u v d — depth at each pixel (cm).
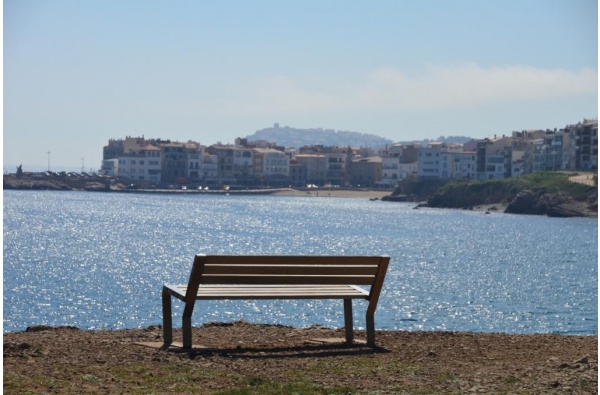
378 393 1023
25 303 4403
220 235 11788
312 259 1317
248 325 1591
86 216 15375
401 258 8481
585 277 6562
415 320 3903
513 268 7419
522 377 1119
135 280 5903
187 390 1019
